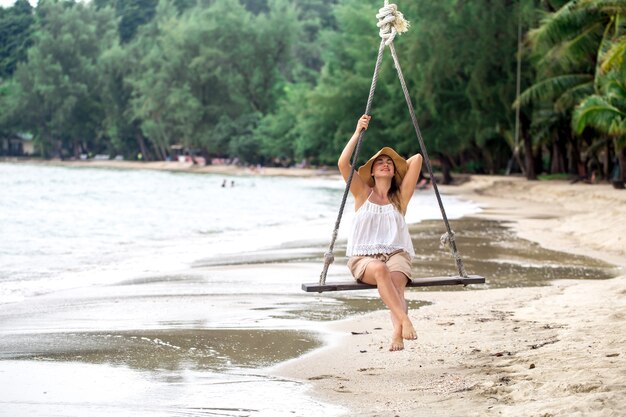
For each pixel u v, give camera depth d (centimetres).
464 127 5578
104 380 734
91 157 14075
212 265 1666
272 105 10450
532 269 1571
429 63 5369
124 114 12456
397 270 709
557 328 933
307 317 1064
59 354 841
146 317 1066
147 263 1711
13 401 662
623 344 807
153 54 11550
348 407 645
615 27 3300
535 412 587
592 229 2219
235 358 826
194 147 11531
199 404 657
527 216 3059
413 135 6012
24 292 1309
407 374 746
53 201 4350
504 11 5091
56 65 12950
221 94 10688
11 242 2216
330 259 721
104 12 14025
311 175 8662
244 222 2994
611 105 3472
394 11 743
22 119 13350
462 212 3322
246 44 10488
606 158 4828
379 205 731
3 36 15975
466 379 714
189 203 4259
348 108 6738
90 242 2220
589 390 641
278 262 1711
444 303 1155
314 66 12256
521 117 5159
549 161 6881
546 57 3812
